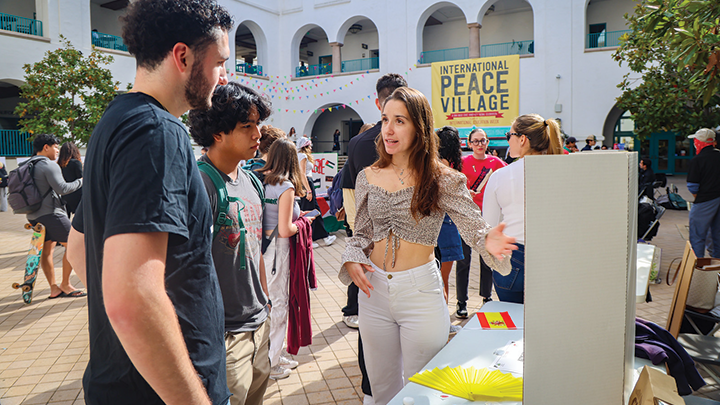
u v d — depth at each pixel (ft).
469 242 6.07
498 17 70.03
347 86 67.72
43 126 34.81
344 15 67.15
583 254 3.68
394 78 10.05
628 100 34.19
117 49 55.72
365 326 7.07
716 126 30.66
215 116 5.94
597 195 3.67
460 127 60.03
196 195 3.64
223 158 6.26
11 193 16.49
